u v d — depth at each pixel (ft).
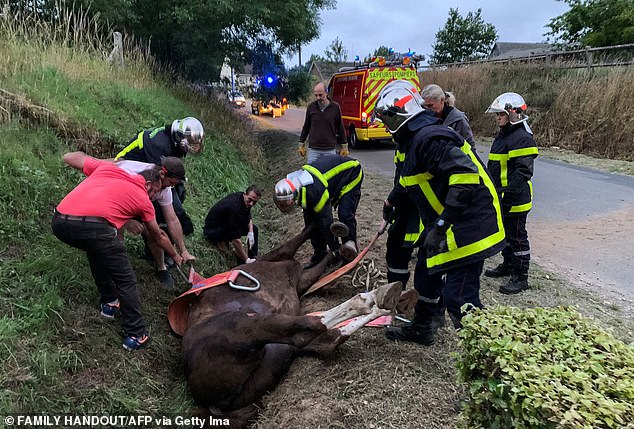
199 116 33.65
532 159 14.38
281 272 13.96
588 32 73.00
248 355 10.63
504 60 60.64
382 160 40.24
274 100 54.60
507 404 6.60
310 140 25.80
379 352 11.59
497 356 6.83
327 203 14.46
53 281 12.26
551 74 50.42
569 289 15.15
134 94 26.12
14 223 13.24
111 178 11.23
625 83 39.14
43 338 10.69
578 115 41.45
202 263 17.58
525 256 14.75
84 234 10.78
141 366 11.78
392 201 13.17
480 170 10.43
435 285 11.48
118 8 32.65
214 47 41.27
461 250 10.23
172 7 35.53
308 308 14.11
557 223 21.95
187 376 10.83
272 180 33.45
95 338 11.58
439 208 10.58
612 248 18.63
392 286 10.50
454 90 55.93
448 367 10.91
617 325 12.75
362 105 44.88
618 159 36.78
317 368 11.14
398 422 9.22
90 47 28.43
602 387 6.17
